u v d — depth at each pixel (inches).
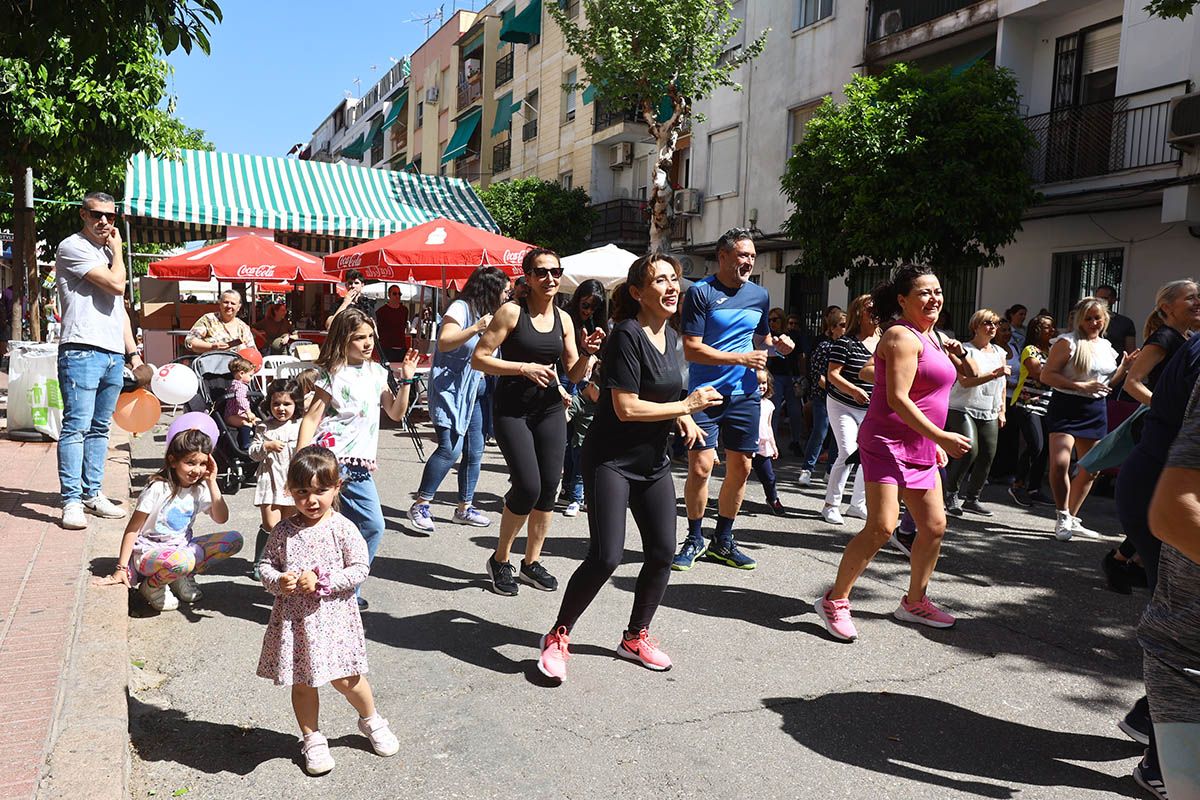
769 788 123.0
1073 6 587.5
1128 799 123.2
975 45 661.3
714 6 695.1
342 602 126.0
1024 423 332.2
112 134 416.5
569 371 199.3
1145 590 219.6
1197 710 81.9
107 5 192.5
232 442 297.9
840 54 750.5
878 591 215.6
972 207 500.7
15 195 487.2
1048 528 290.8
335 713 142.9
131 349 235.8
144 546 182.2
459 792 119.5
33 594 170.7
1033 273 606.9
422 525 258.2
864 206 522.3
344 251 493.0
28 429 344.5
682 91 697.0
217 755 128.2
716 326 221.5
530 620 187.8
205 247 534.6
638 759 129.8
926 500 182.5
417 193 695.1
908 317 178.2
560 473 201.0
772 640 180.7
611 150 1187.3
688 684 157.3
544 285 191.3
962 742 138.6
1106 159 549.0
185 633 175.0
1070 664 172.4
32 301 496.4
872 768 129.5
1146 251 535.5
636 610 165.2
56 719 123.6
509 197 1133.1
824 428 360.2
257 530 255.8
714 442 225.0
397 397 185.5
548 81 1311.5
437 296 720.3
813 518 296.8
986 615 200.4
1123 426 160.7
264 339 530.3
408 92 1966.0
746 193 864.3
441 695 150.0
